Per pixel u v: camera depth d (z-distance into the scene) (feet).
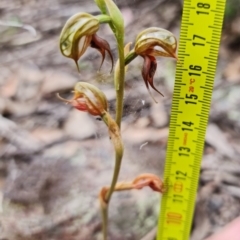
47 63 0.86
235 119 0.69
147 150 0.65
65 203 0.58
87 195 0.59
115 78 0.34
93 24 0.31
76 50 0.31
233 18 0.89
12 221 0.56
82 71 0.82
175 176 0.38
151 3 0.97
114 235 0.53
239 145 0.65
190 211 0.39
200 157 0.37
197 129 0.36
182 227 0.40
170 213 0.40
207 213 0.56
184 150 0.37
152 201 0.56
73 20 0.31
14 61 0.88
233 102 0.73
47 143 0.68
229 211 0.56
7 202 0.58
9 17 1.02
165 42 0.32
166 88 0.77
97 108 0.35
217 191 0.58
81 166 0.63
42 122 0.73
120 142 0.35
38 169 0.62
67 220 0.56
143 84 0.76
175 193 0.39
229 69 0.81
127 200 0.56
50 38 0.95
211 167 0.62
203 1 0.33
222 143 0.66
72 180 0.61
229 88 0.76
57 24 0.99
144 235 0.53
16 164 0.64
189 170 0.38
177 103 0.36
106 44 0.33
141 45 0.33
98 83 0.78
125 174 0.61
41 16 1.02
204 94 0.35
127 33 0.91
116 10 0.31
